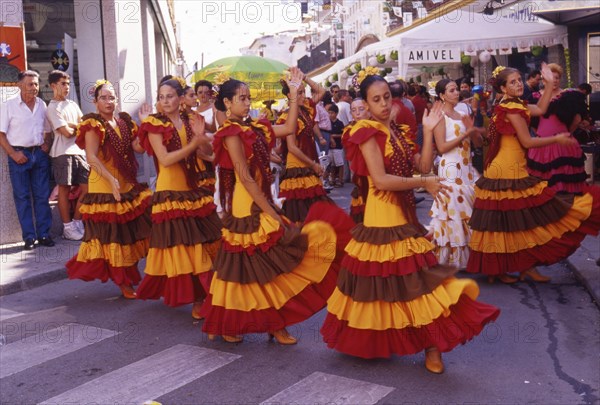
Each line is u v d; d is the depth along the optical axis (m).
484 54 13.73
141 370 4.73
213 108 8.05
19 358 5.08
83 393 4.39
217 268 4.94
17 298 6.86
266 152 5.03
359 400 4.09
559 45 14.12
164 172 5.71
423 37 13.13
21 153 8.48
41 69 14.59
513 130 6.11
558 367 4.51
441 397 4.10
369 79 4.36
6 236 9.02
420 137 12.23
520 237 6.24
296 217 7.41
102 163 6.31
